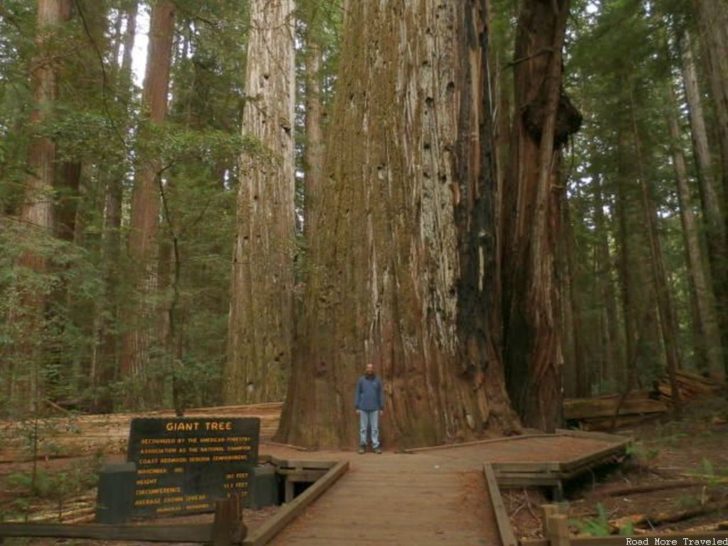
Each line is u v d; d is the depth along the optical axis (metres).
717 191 18.64
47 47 7.21
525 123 13.49
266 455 7.91
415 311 9.81
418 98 10.49
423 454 8.46
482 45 11.50
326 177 10.96
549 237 13.00
